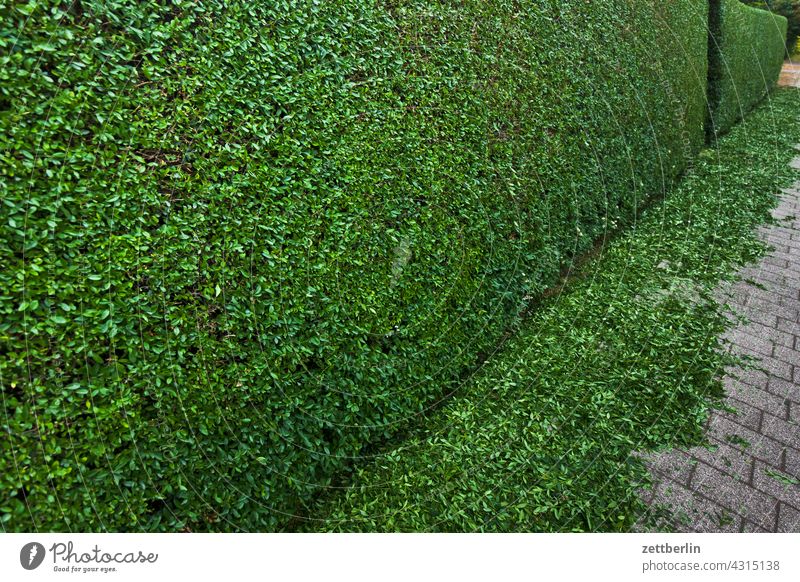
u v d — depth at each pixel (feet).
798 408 10.62
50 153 5.23
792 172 25.95
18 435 5.25
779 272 16.42
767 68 47.91
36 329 5.21
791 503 8.51
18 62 5.01
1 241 5.00
